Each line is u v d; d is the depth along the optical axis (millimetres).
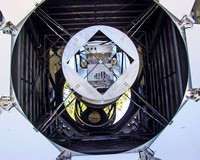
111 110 4496
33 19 3719
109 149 3207
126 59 3943
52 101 4402
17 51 2941
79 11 3928
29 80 3531
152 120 4129
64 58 2928
